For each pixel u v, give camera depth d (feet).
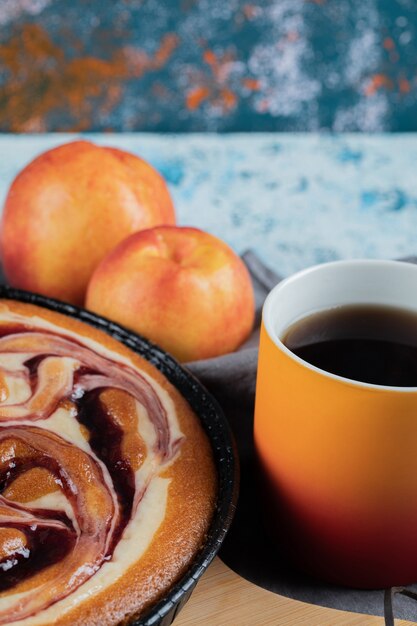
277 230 2.49
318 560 1.59
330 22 2.79
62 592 1.44
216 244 1.82
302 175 2.65
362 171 2.68
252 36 2.79
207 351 1.80
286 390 1.51
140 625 1.42
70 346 1.71
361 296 1.64
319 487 1.53
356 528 1.54
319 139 2.79
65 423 1.60
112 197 1.88
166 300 1.76
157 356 1.72
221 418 1.63
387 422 1.47
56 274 1.91
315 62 2.84
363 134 2.91
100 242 1.88
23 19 2.69
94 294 1.80
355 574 1.58
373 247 2.47
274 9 2.75
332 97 2.91
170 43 2.77
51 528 1.49
